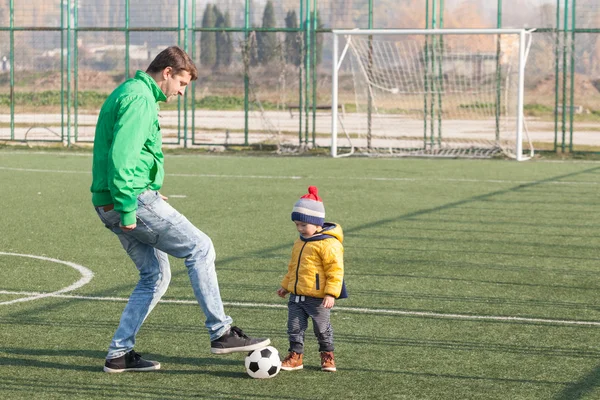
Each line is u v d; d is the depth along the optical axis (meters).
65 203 31.78
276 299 17.03
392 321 15.38
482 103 56.34
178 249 12.44
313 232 12.19
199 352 13.41
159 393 11.48
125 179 11.44
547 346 13.85
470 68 56.00
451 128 64.25
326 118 78.19
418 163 48.75
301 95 55.75
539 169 45.22
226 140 58.75
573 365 12.83
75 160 49.69
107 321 15.32
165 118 74.44
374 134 61.38
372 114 60.25
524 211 30.19
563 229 26.27
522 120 50.00
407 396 11.38
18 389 11.60
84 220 27.70
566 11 51.75
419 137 57.84
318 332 12.31
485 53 56.09
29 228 26.03
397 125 59.72
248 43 56.88
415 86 58.59
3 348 13.56
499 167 46.31
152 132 12.06
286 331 14.70
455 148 55.06
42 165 46.62
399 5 64.62
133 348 13.37
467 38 77.81
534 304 16.73
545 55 68.75
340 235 12.27
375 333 14.58
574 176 41.78
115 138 11.44
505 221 27.86
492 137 62.72
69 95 58.69
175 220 12.31
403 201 32.75
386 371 12.48
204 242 12.54
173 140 63.34
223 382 11.95
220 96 64.12
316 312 12.29
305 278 12.21
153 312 15.91
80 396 11.35
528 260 21.30
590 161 49.56
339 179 40.38
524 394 11.49
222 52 61.09
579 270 20.09
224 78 62.09
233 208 30.58
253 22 57.09
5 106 64.19
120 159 11.40
